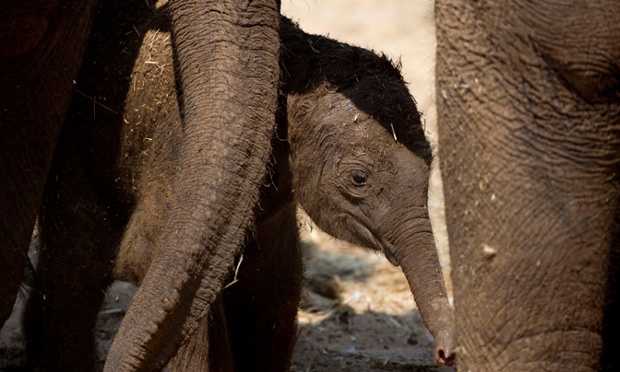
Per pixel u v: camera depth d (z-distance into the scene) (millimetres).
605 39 7242
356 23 30359
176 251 9453
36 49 10109
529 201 7426
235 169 9570
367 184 10531
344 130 10562
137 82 11188
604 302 7828
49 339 12016
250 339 11758
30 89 10234
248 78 9789
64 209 11914
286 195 11109
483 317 7582
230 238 9570
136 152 11250
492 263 7512
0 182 10211
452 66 7691
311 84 10773
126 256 11180
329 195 10734
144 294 9508
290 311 11727
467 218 7656
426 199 10539
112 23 11633
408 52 26781
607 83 7355
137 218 11117
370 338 14898
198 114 9719
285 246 11523
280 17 10352
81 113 11695
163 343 9531
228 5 9906
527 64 7406
